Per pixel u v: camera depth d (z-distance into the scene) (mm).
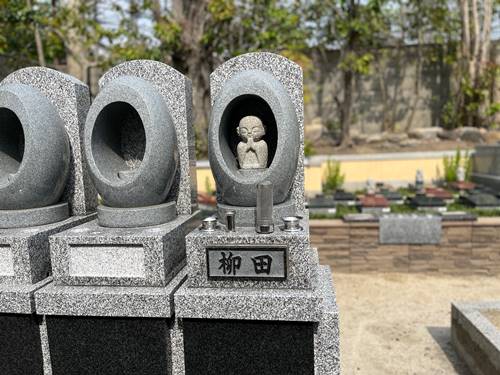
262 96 2873
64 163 3346
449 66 15688
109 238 2818
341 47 14453
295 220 2771
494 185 9320
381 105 16094
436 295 5680
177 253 3092
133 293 2717
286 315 2604
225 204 3121
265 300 2609
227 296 2637
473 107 14039
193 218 3633
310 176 9555
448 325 4809
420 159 10742
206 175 9438
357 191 9930
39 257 3021
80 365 2836
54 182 3281
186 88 3619
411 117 15570
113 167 3316
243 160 3105
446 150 12344
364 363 4074
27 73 3650
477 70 13969
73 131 3672
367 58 13297
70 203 3762
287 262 2668
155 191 3117
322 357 2701
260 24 10367
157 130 3004
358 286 6035
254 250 2688
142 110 2996
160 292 2717
